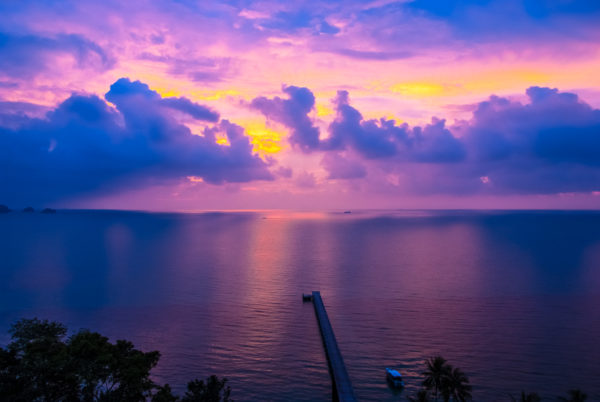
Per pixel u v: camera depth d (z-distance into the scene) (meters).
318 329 102.38
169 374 76.31
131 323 108.12
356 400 61.94
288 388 70.81
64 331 46.91
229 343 92.69
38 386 32.91
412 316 113.56
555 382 73.81
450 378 53.28
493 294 139.38
